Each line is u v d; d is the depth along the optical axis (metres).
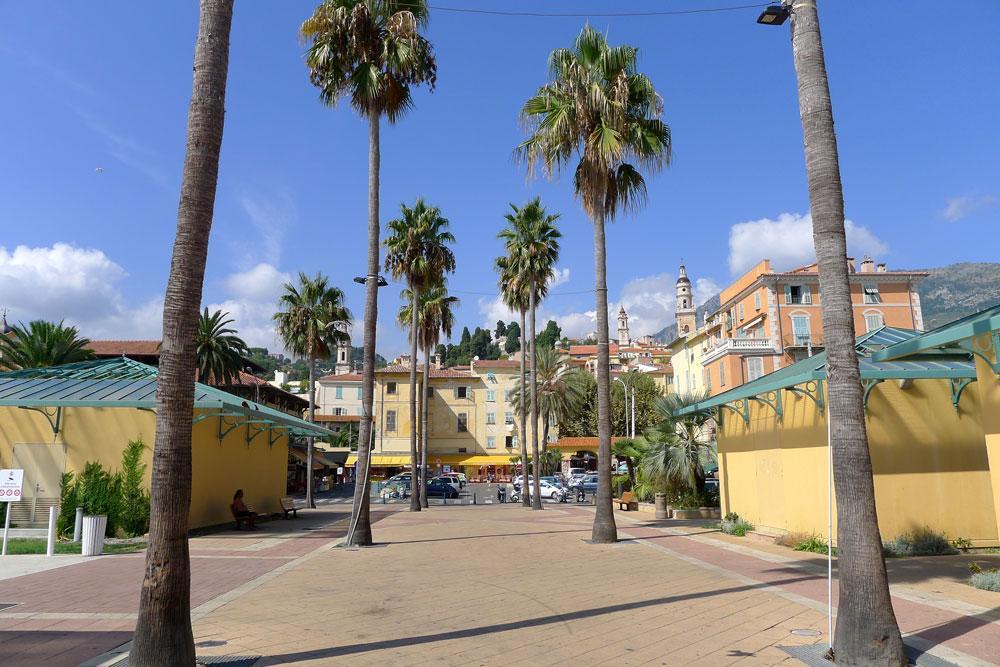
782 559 12.89
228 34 6.47
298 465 56.28
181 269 5.91
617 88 16.14
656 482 24.81
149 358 47.28
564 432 68.38
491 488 58.59
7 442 17.23
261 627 7.50
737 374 51.19
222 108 6.33
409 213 29.44
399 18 16.23
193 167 6.09
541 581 10.70
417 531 19.91
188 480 5.72
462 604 8.83
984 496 13.45
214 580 10.94
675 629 7.36
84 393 17.42
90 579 10.85
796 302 52.34
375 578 11.09
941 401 13.74
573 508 33.03
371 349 16.61
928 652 6.18
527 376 58.59
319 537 18.28
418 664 6.04
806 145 7.09
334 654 6.35
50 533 13.86
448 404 68.44
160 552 5.48
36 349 32.44
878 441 13.41
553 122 16.77
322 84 16.89
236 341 40.19
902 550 12.73
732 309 59.97
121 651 6.43
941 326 10.26
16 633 7.19
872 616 5.95
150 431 17.39
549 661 6.15
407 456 65.25
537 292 35.47
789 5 7.43
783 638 6.93
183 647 5.45
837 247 6.77
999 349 8.78
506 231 33.12
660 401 24.70
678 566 12.23
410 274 29.55
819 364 13.91
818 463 13.97
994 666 5.76
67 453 17.22
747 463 17.75
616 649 6.55
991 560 11.98
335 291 36.47
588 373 67.56
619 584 10.34
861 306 52.41
